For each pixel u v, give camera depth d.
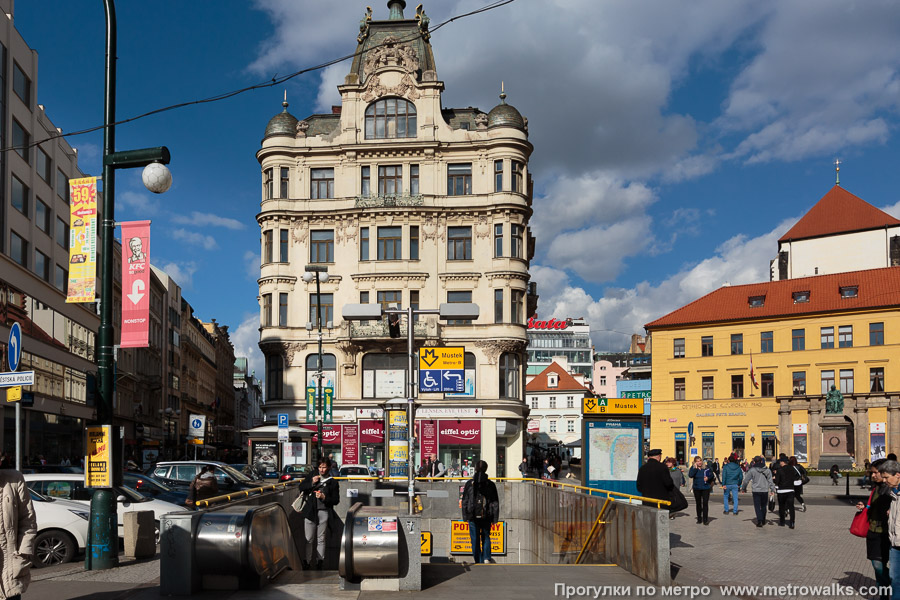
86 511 15.78
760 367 68.00
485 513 17.52
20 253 43.94
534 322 156.12
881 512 9.54
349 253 52.19
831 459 61.28
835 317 65.00
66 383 51.72
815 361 65.44
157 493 22.56
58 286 51.06
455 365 24.94
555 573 12.62
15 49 43.03
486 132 52.41
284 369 51.88
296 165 53.19
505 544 22.27
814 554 15.45
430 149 52.09
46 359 47.56
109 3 14.09
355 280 51.84
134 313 13.41
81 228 13.53
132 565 13.23
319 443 37.94
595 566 13.57
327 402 48.47
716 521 23.50
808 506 31.81
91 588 10.86
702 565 13.79
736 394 69.19
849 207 79.88
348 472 38.97
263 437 45.62
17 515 8.30
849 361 63.91
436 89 52.91
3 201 41.12
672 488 14.73
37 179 47.03
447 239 52.06
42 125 48.09
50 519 15.21
